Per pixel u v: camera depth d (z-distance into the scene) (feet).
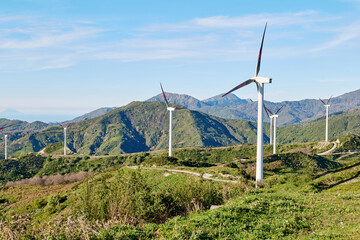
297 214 58.29
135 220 62.64
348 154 618.03
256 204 65.72
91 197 66.54
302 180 132.26
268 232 47.06
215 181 217.15
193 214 66.95
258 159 185.26
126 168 327.67
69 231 47.11
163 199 73.15
